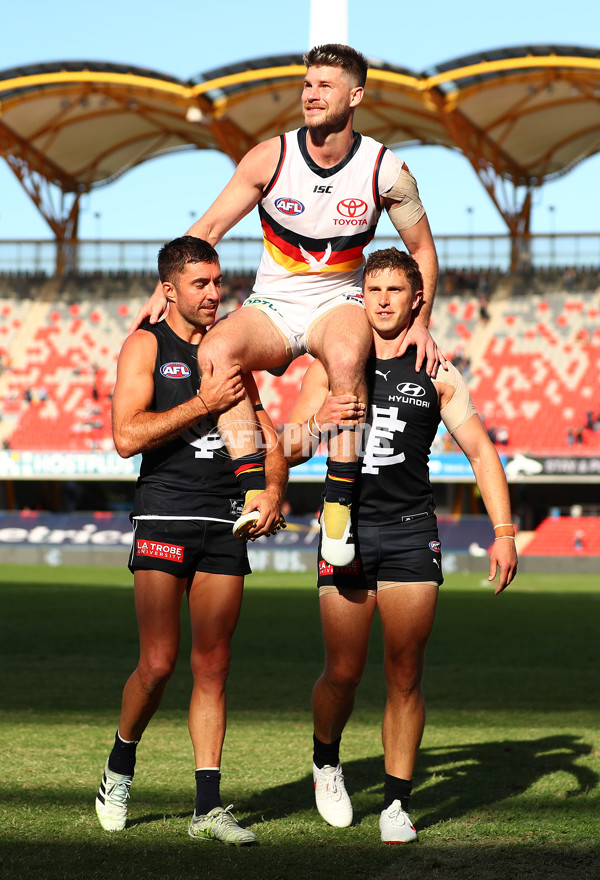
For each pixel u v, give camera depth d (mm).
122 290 141250
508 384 125500
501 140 125688
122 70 112062
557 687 30703
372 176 15016
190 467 14742
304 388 15852
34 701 26781
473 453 15523
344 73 14500
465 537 112500
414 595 14711
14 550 108812
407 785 14602
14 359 134750
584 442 116625
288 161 14914
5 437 125250
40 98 116312
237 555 14867
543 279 134625
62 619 50375
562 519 117312
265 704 27031
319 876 12547
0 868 12531
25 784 17219
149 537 14695
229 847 13828
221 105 113375
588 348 127625
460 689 30281
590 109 116750
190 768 18797
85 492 142875
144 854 13359
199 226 15180
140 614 14789
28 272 143625
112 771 14727
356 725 24031
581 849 13820
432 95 108250
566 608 60719
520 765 19531
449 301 135250
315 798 16625
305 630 47250
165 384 15125
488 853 13633
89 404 128625
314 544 111875
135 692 14711
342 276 15430
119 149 136125
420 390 15102
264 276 15648
